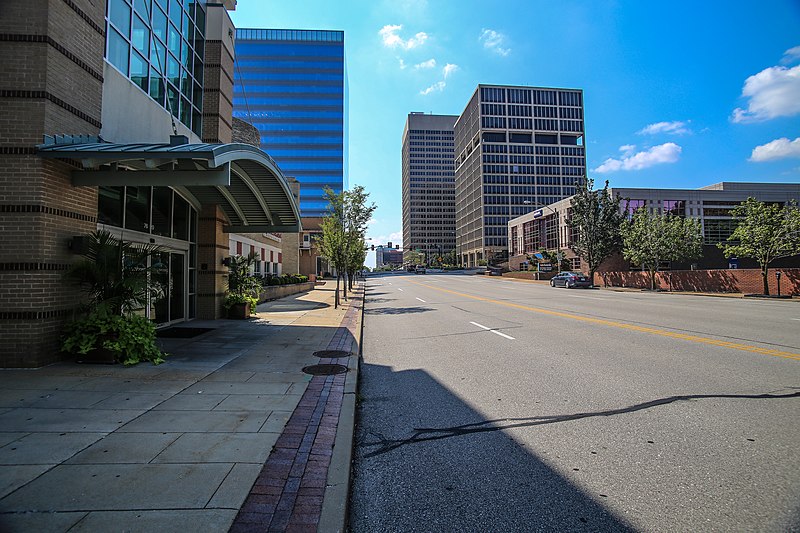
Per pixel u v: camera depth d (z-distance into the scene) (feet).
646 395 19.42
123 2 31.76
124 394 19.10
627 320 45.80
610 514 10.31
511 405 18.70
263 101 387.34
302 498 10.54
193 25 45.47
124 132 31.53
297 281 108.78
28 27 23.88
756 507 10.40
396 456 13.88
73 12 25.89
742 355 27.22
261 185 41.39
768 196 184.14
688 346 30.48
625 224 123.54
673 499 10.87
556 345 32.40
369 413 18.22
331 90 392.68
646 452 13.62
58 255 24.59
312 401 18.52
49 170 23.99
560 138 423.23
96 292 25.88
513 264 258.78
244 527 9.26
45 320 23.79
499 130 412.36
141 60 34.53
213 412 16.83
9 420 15.57
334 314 55.01
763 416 16.46
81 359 24.84
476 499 11.18
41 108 23.73
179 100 41.65
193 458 12.59
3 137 23.38
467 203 470.80
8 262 23.22
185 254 44.55
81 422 15.46
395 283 167.53
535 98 419.95
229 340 34.45
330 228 76.89
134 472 11.63
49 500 10.12
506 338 36.40
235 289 50.98
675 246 109.70
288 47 391.86
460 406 18.84
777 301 74.28
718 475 12.01
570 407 18.17
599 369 24.49
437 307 67.77
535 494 11.33
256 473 11.75
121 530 9.00
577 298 81.82
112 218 31.14
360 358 29.89
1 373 22.34
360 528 9.97
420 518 10.36
